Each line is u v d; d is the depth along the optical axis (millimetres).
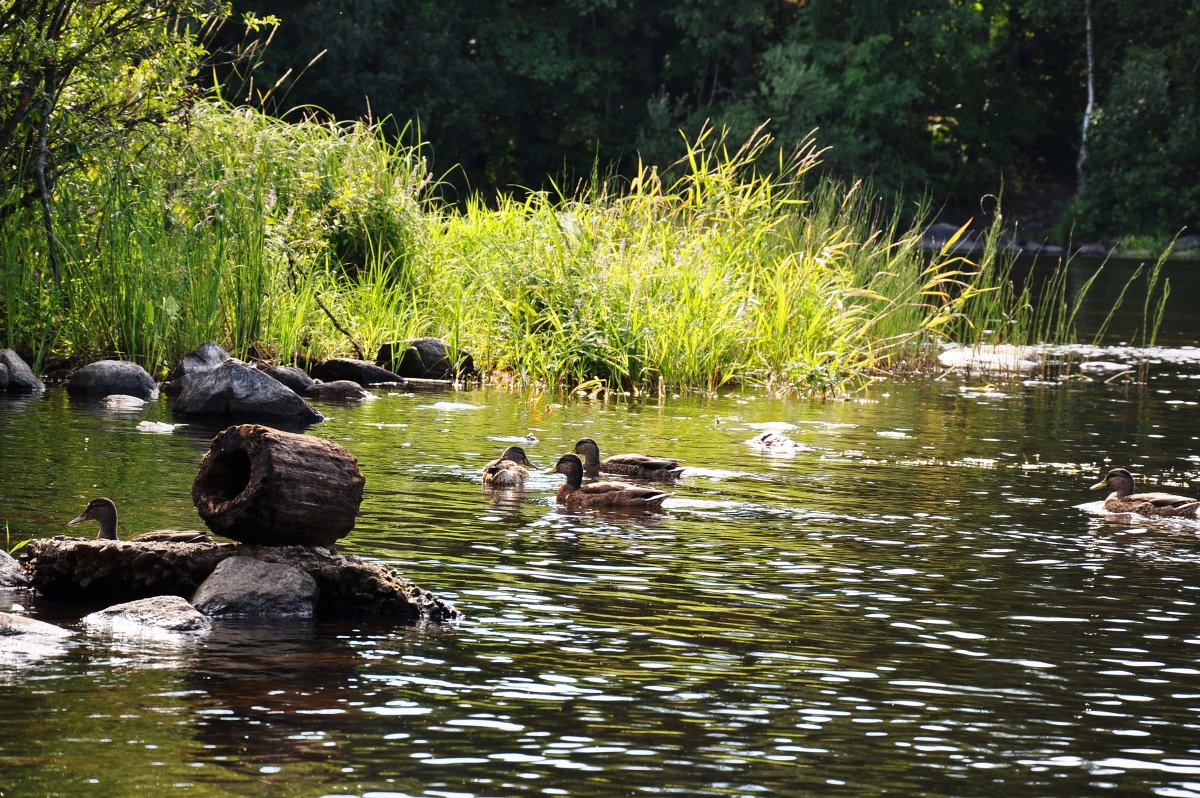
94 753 5930
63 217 18703
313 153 22500
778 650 7684
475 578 8953
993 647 7871
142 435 13984
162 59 19109
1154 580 9492
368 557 9359
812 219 25203
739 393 20078
